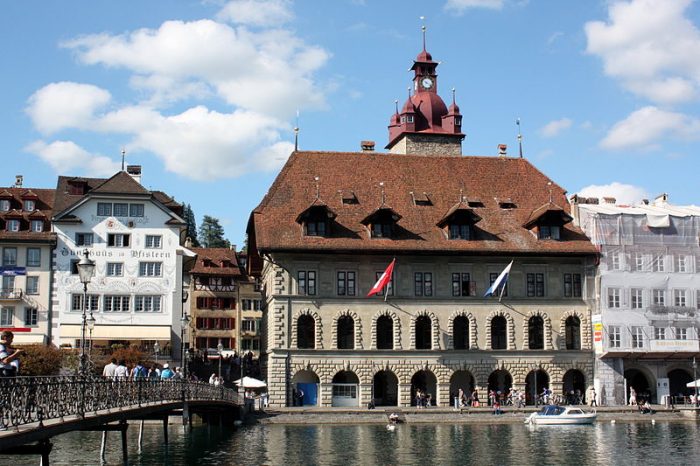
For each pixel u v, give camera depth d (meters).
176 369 69.62
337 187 87.25
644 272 86.88
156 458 48.00
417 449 53.75
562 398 83.56
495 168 92.56
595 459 49.88
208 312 126.44
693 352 86.19
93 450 51.72
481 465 47.31
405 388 81.50
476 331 83.38
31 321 83.44
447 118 104.56
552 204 86.06
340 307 81.56
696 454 52.16
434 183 89.75
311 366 80.38
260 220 82.50
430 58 106.62
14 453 30.75
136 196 86.06
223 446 54.03
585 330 85.31
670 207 95.19
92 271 36.53
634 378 90.12
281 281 81.00
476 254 83.12
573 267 86.06
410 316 82.62
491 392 82.12
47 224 86.12
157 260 85.88
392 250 81.44
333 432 63.88
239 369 96.19
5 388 25.16
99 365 76.88
